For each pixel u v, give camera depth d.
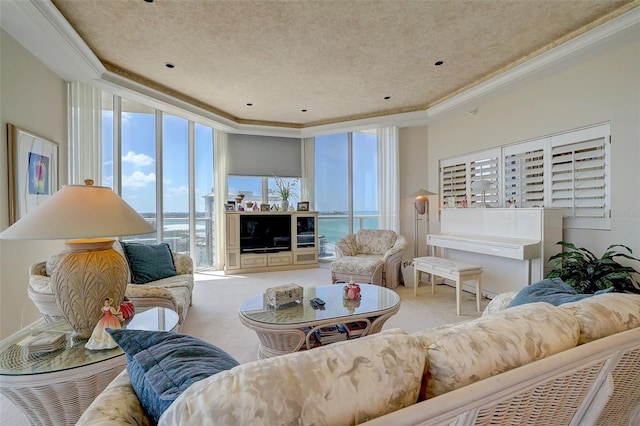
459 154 4.59
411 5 2.43
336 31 2.79
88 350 1.35
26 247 2.73
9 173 2.52
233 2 2.38
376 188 6.12
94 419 0.69
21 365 1.23
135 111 4.82
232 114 5.29
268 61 3.35
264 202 6.18
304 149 6.26
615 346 0.89
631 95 2.68
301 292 2.42
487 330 0.84
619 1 2.40
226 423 0.53
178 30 2.75
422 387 0.77
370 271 4.07
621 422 1.20
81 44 2.82
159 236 5.11
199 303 3.71
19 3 2.15
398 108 4.98
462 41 2.97
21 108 2.70
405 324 2.98
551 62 3.07
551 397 0.83
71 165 3.48
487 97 3.99
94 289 1.42
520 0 2.38
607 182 2.86
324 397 0.59
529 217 3.23
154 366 0.79
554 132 3.29
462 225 4.18
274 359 0.66
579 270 2.64
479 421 0.70
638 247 2.65
